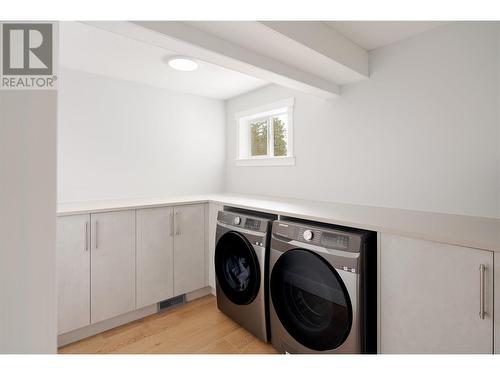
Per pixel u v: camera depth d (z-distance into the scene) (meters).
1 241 0.43
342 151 2.27
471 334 1.08
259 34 1.48
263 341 1.94
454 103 1.67
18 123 0.46
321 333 1.52
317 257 1.52
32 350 0.46
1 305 0.43
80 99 2.50
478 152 1.58
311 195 2.53
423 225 1.36
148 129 2.91
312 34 1.63
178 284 2.43
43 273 0.47
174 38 1.37
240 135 3.38
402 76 1.89
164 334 2.04
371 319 1.43
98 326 2.05
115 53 2.15
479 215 1.58
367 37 1.87
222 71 2.54
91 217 1.97
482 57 1.56
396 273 1.29
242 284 2.11
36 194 0.47
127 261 2.14
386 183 2.00
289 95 2.71
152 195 2.95
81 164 2.51
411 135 1.86
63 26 1.76
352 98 2.19
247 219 2.04
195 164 3.28
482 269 1.04
